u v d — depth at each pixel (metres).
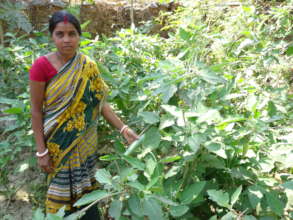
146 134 1.95
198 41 2.56
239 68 2.97
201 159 1.87
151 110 2.43
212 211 2.18
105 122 2.68
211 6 4.02
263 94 2.43
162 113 2.38
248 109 2.16
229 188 2.08
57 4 4.78
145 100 2.38
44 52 3.05
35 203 2.53
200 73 1.97
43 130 1.91
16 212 2.45
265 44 2.66
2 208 2.49
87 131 1.97
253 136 1.95
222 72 2.30
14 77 3.09
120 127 2.10
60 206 1.97
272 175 2.33
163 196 1.56
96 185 2.12
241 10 3.27
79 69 1.83
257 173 2.03
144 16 5.21
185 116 1.75
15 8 3.99
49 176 2.04
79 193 1.96
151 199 1.46
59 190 1.95
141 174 2.05
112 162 2.37
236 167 2.01
